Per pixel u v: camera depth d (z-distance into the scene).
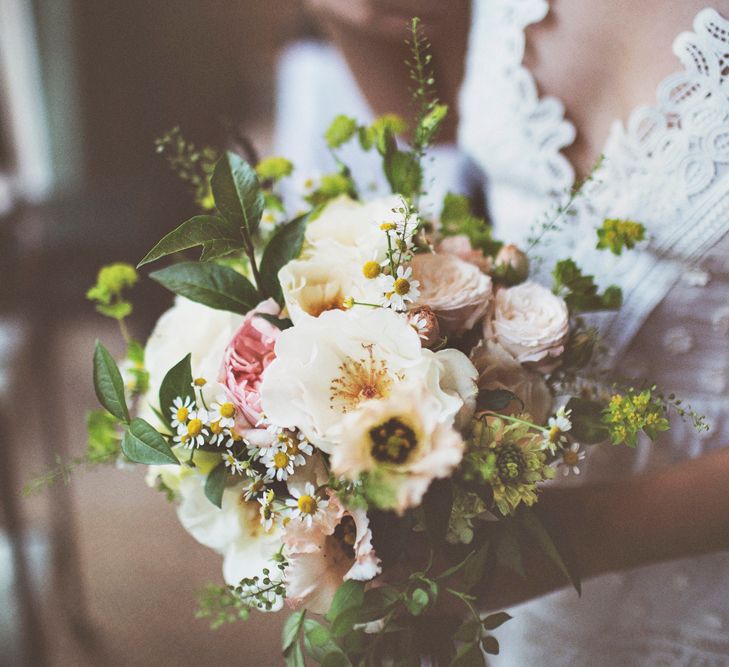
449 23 0.83
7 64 2.23
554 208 0.69
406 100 0.89
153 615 1.48
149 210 2.16
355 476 0.45
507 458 0.50
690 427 0.67
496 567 0.56
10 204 1.54
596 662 0.75
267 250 0.55
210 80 2.50
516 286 0.56
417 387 0.47
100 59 2.32
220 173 0.53
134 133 2.39
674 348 0.66
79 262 1.96
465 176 0.79
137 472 1.83
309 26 1.42
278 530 0.54
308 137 1.38
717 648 0.72
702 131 0.61
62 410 1.76
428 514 0.49
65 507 1.50
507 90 0.70
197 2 2.39
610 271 0.66
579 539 0.62
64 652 1.42
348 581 0.50
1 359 1.40
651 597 0.73
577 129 0.67
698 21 0.60
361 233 0.55
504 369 0.53
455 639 0.51
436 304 0.52
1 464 1.35
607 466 0.69
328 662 0.51
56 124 2.32
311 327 0.49
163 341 0.57
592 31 0.64
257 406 0.50
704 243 0.62
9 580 1.37
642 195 0.64
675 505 0.63
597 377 0.60
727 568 0.71
